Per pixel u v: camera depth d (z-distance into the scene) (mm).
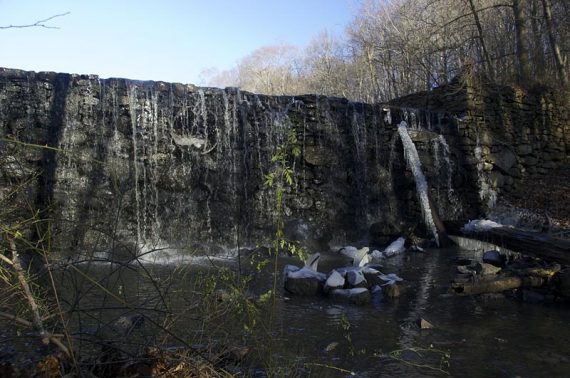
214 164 10859
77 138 9641
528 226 11688
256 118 11367
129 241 9742
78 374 2824
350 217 11805
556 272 6531
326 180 11727
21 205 3865
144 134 10250
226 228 10742
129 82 10227
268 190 11195
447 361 4051
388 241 11211
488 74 17812
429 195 11766
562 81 15969
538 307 5852
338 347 4367
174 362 3293
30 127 9258
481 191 13039
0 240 2969
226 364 3588
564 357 4227
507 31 21859
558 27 16500
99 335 3615
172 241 10195
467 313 5551
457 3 23859
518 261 7578
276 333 4648
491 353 4301
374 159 12406
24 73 9375
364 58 35469
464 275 6699
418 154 12555
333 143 11930
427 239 10773
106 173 9773
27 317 3477
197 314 4055
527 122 14336
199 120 10828
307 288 6277
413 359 4109
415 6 27219
